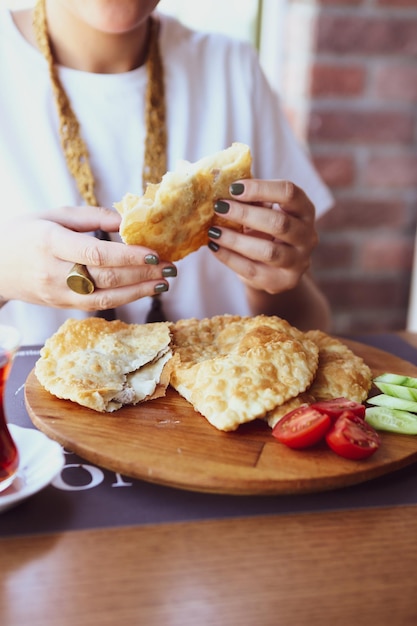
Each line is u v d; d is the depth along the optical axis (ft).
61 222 2.49
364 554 1.67
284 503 1.82
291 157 3.69
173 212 2.16
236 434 2.00
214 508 1.79
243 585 1.57
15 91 3.14
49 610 1.50
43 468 1.82
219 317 2.56
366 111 4.41
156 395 2.18
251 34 4.68
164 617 1.49
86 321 2.34
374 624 1.50
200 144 3.42
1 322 3.22
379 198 4.62
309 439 1.92
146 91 3.23
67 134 3.11
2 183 3.16
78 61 3.16
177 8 4.43
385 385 2.26
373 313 4.88
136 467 1.85
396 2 4.22
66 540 1.67
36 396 2.16
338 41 4.24
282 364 2.10
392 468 1.92
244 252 2.45
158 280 2.36
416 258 4.66
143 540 1.68
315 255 4.68
